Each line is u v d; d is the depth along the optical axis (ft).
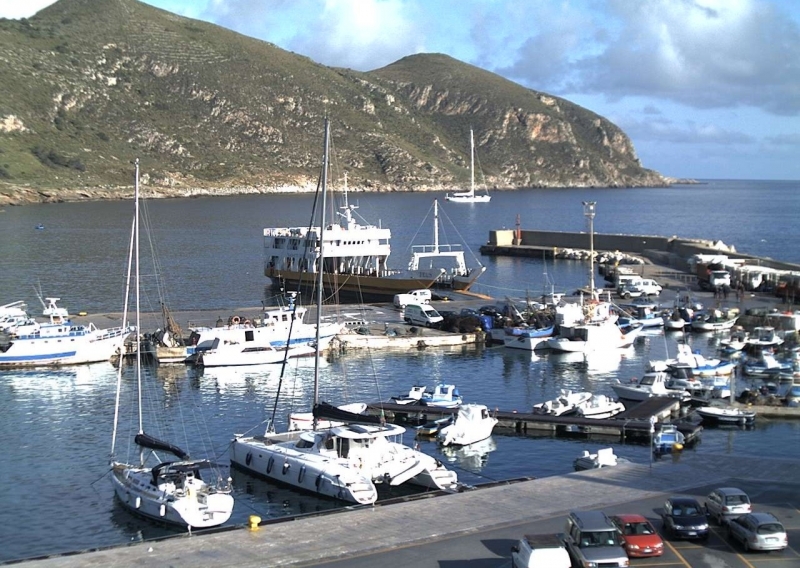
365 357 288.92
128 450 191.83
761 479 150.20
